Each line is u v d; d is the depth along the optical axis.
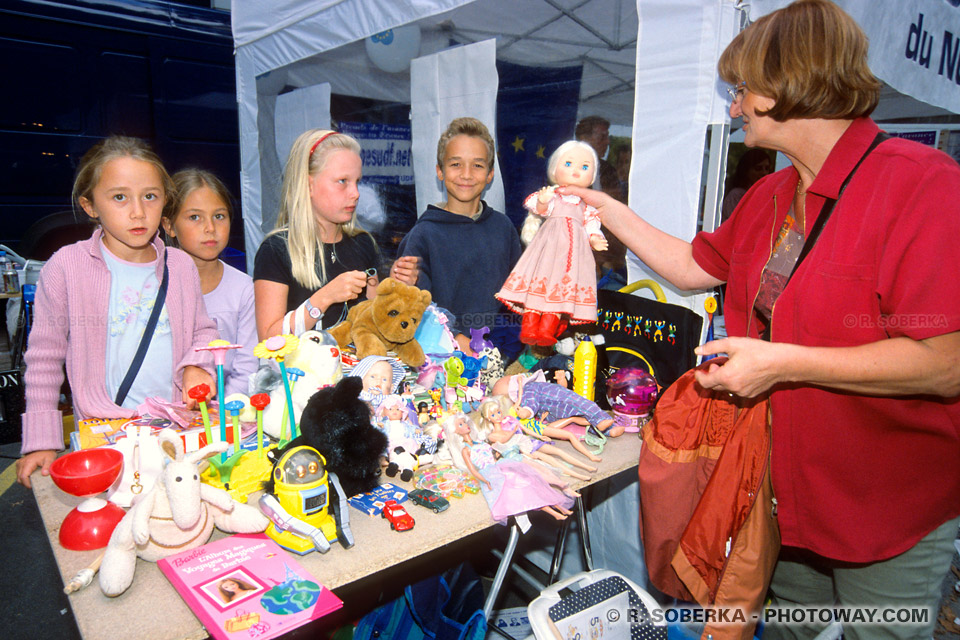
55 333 1.64
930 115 3.53
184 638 0.95
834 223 1.24
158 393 1.86
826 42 1.16
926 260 1.10
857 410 1.28
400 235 3.16
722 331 2.51
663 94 1.85
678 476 1.52
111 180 1.60
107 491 1.23
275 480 1.19
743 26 1.72
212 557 1.11
